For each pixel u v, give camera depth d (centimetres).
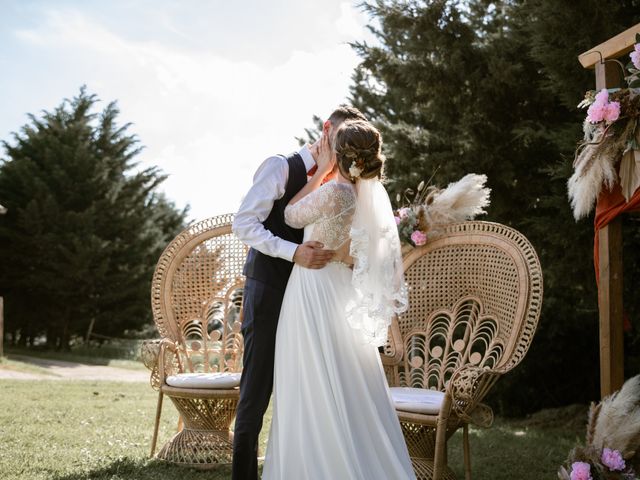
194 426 389
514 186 646
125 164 1912
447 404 310
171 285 421
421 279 404
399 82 720
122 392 734
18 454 374
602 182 331
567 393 773
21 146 1825
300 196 306
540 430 638
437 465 309
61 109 1898
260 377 290
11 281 1712
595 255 341
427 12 660
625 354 698
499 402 782
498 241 368
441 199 397
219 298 427
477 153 643
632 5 557
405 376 395
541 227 586
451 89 668
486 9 761
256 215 298
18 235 1689
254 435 287
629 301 594
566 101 558
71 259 1672
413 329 401
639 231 568
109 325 1783
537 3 576
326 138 318
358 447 265
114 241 1789
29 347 1786
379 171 293
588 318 753
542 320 739
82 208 1781
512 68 619
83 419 512
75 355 1465
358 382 278
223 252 429
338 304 283
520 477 389
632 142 309
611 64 343
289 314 284
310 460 266
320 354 274
